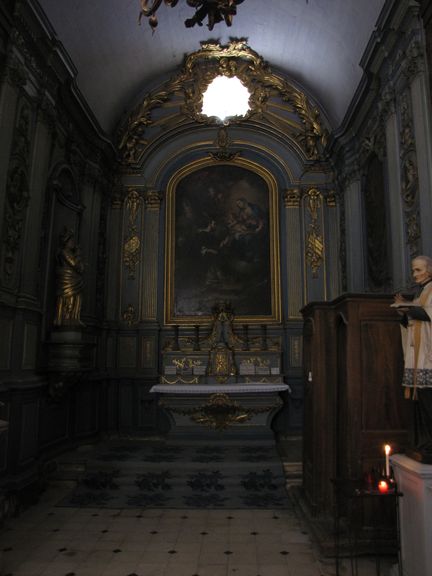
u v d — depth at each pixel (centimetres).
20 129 562
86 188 811
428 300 354
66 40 675
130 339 874
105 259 874
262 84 900
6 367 529
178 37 824
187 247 907
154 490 591
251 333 874
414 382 355
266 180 930
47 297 655
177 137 941
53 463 641
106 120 877
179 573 388
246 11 773
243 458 666
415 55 518
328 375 496
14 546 440
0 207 515
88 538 459
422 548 319
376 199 705
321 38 759
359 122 757
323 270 895
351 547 383
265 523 498
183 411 768
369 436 432
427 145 500
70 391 709
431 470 320
